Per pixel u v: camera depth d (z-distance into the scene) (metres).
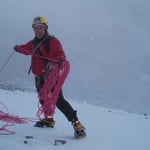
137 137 4.50
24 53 4.46
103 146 3.86
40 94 4.34
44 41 4.26
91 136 4.27
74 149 3.63
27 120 4.86
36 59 4.33
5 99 6.80
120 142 4.12
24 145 3.56
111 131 4.70
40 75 4.36
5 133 4.02
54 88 4.25
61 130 4.42
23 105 6.28
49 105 4.37
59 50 4.19
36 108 6.07
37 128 4.41
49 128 4.47
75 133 4.09
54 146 3.65
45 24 4.26
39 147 3.54
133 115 7.12
